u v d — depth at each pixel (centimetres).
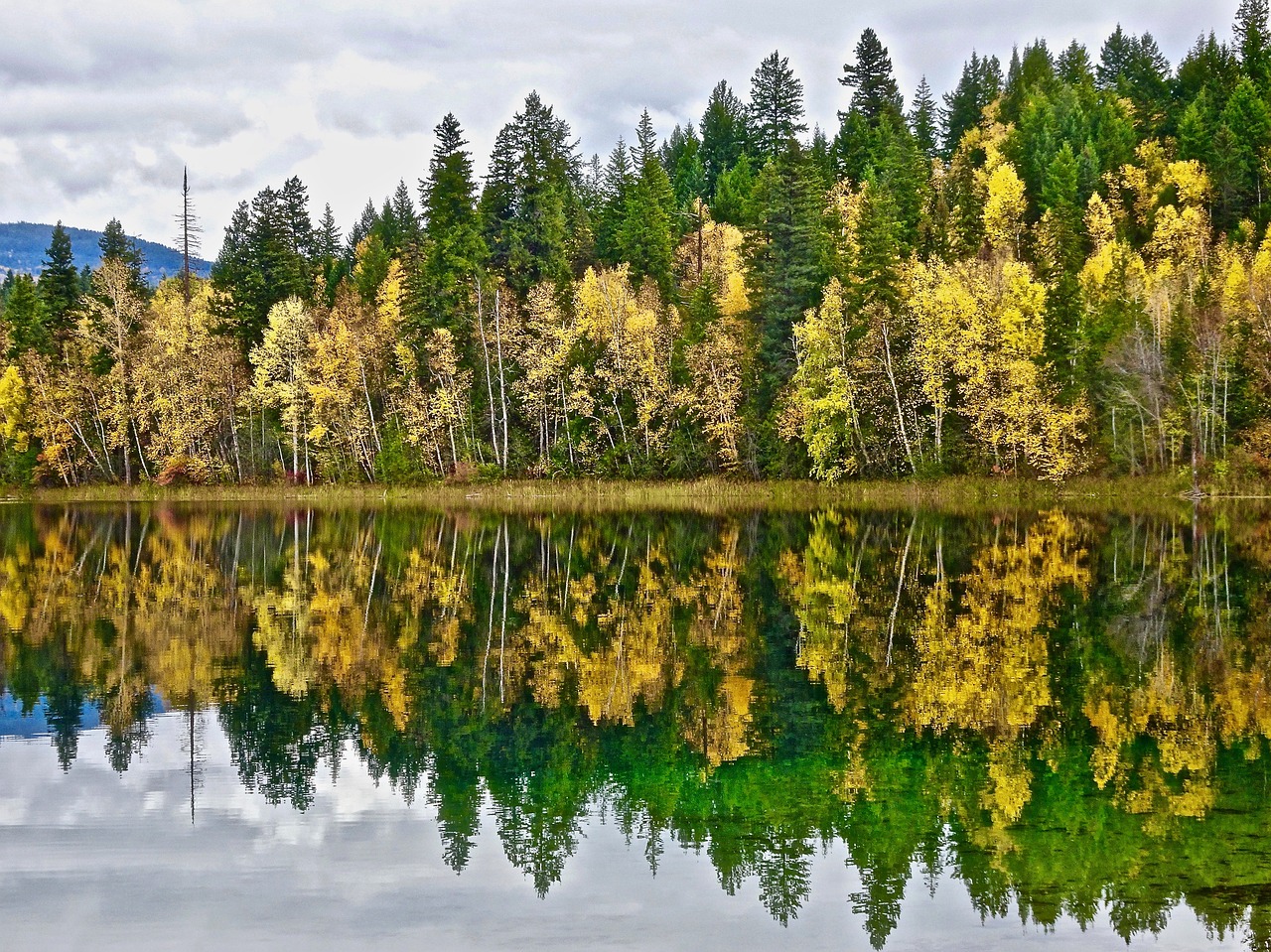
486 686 1895
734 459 6675
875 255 6219
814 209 7269
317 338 7450
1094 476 5959
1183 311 6091
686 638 2275
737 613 2550
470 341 7556
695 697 1806
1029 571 3180
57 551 4050
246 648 2217
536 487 6794
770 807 1319
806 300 6681
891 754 1498
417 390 7169
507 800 1359
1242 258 7212
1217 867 1129
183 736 1638
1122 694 1784
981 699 1767
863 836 1227
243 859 1188
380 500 6894
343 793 1394
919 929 1018
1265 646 2130
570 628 2400
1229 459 5778
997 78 13250
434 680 1945
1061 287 6062
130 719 1722
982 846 1194
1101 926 1016
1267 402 5922
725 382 6694
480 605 2723
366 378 7500
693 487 6500
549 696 1828
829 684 1873
